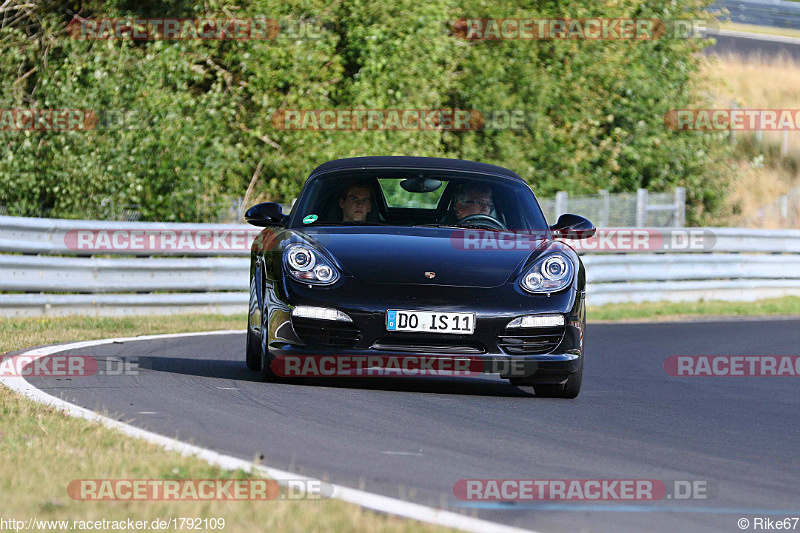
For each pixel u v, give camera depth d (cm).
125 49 5500
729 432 1952
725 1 14038
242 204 5484
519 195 2530
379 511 1166
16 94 5619
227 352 2955
